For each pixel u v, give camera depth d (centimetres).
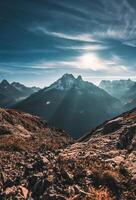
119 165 2342
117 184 1869
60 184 1803
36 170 2206
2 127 6106
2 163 2809
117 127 5112
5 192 1812
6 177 2212
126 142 3759
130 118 5378
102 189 1781
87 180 1886
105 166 2197
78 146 4088
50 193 1688
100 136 4938
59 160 2327
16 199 1678
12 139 4859
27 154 3625
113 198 1700
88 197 1638
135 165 2397
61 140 6750
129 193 1784
